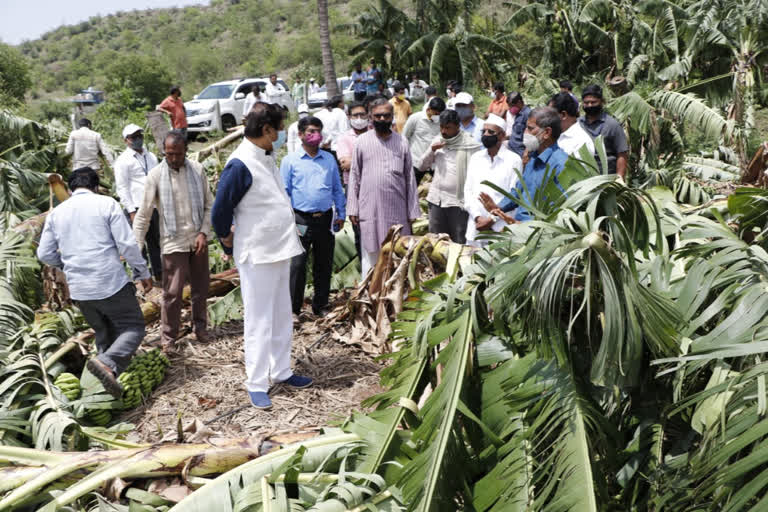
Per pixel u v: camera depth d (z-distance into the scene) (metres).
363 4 108.56
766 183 4.75
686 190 7.92
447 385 3.00
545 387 2.91
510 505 2.66
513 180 4.83
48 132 11.58
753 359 2.61
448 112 5.61
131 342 4.56
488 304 3.17
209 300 6.33
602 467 2.72
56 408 4.05
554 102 5.03
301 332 5.59
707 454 2.40
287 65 86.00
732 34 14.84
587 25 21.95
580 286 2.88
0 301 5.51
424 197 7.96
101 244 4.56
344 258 6.76
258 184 4.20
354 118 7.13
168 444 3.28
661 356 2.81
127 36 138.38
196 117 19.17
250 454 3.24
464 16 23.84
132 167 7.18
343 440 3.18
